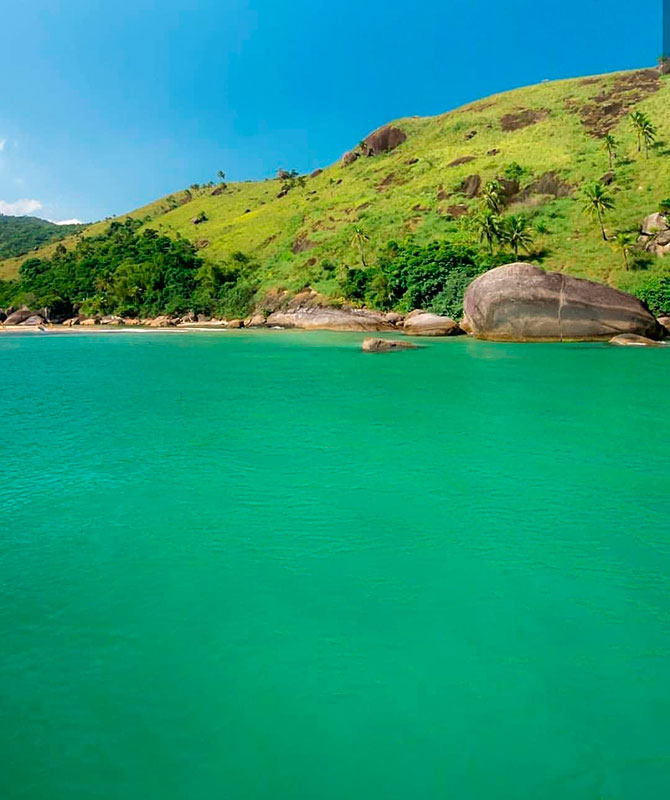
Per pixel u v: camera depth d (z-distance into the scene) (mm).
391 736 5426
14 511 11016
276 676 6258
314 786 4883
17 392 25062
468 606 7582
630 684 6082
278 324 72000
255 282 86625
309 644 6801
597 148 82875
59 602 7789
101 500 11562
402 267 67875
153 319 90938
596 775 4977
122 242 127438
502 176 82750
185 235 126875
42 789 4867
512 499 11406
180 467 13703
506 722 5578
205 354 41781
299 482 12539
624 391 23094
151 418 19328
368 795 4785
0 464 14023
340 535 9812
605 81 105812
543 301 42500
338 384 26203
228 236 110938
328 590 8016
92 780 4953
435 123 120625
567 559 8859
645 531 9844
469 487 12117
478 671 6297
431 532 9898
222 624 7227
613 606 7551
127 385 26984
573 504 11109
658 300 53062
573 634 6953
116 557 9086
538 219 73000
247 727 5543
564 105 102812
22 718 5664
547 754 5199
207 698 5930
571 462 13766
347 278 72875
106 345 51656
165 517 10688
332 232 90688
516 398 21906
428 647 6715
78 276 111125
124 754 5234
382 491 11938
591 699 5867
